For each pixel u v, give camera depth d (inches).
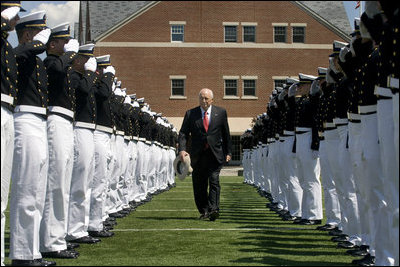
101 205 356.8
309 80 427.2
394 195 216.2
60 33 282.0
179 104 1843.0
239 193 757.9
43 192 258.8
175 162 437.7
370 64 243.0
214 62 1855.3
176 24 1844.2
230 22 1856.5
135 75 1831.9
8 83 229.8
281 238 336.5
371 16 222.7
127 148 504.4
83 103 325.1
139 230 371.9
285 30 1873.8
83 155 323.9
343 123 314.2
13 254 251.3
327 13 1985.7
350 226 307.4
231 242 317.1
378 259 241.4
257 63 1862.7
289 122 451.8
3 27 222.5
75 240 319.3
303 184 420.5
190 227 386.9
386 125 218.5
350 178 311.1
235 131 1847.9
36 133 253.0
